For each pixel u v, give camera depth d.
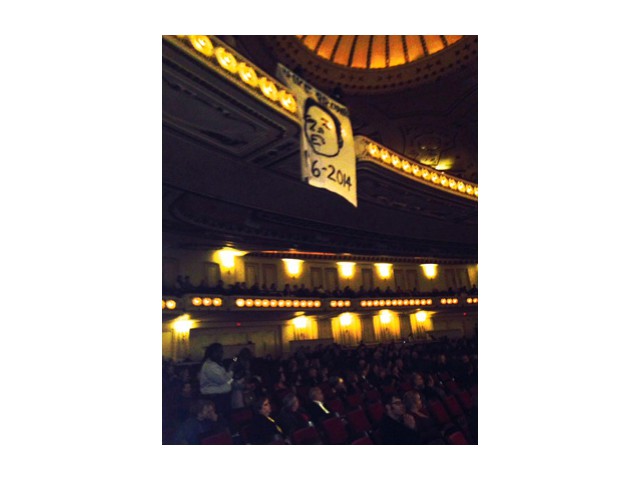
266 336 14.64
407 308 16.61
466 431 6.45
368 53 8.73
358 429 5.66
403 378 8.91
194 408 4.48
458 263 17.92
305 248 13.62
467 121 9.45
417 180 9.80
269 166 8.05
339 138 6.50
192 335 13.04
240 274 14.00
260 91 5.70
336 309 15.09
